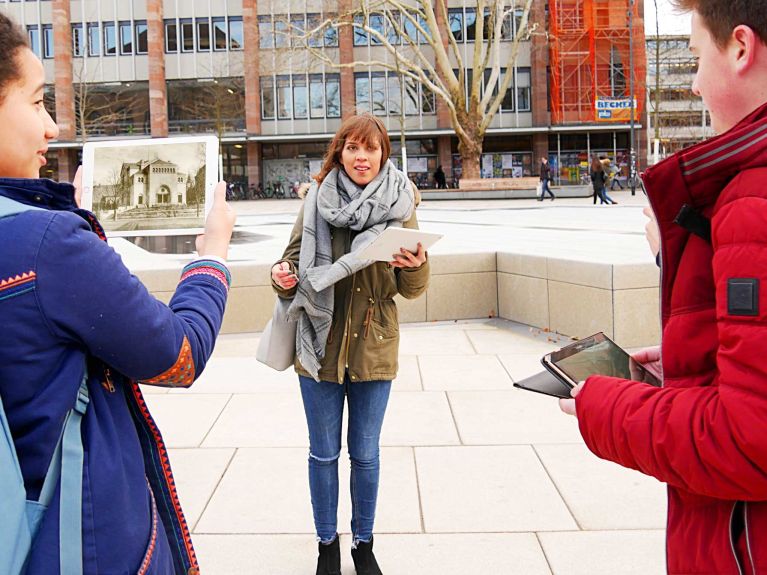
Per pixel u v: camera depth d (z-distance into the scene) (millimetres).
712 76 1215
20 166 1237
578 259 6684
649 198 1234
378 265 2740
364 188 2822
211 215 1597
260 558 2984
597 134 43969
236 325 7309
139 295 1217
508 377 5559
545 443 4152
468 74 43250
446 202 30984
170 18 43688
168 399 5129
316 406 2779
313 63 41125
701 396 1121
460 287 7898
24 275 1092
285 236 14922
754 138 1104
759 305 1018
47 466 1124
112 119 44625
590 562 2881
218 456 4051
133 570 1194
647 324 6266
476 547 3020
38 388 1123
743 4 1125
